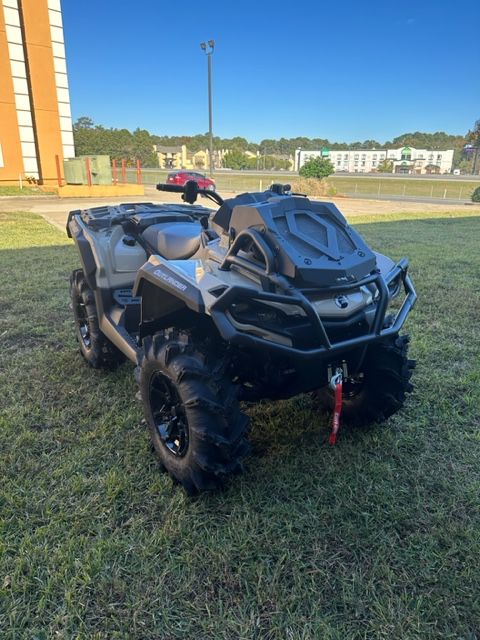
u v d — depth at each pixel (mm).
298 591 1777
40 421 2883
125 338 2914
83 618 1671
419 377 3494
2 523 2055
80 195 19922
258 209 2156
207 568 1869
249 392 2311
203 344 2236
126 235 3322
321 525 2094
